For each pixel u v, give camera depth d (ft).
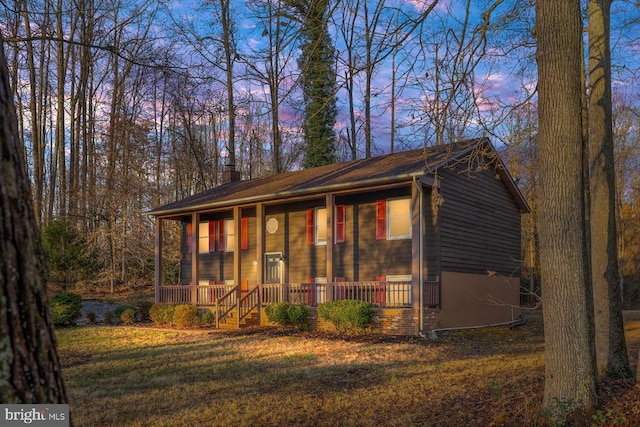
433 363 35.73
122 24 42.27
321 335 51.44
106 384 30.83
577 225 20.06
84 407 25.40
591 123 28.50
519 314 68.64
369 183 52.34
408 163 55.57
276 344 46.29
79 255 95.55
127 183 102.78
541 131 20.66
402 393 26.68
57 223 95.35
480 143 25.68
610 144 28.09
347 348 43.34
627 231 110.93
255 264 71.41
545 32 20.49
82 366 36.86
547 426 19.24
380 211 59.57
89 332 57.06
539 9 20.77
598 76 28.35
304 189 56.24
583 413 19.22
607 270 26.76
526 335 52.80
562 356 19.84
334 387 28.71
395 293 57.47
